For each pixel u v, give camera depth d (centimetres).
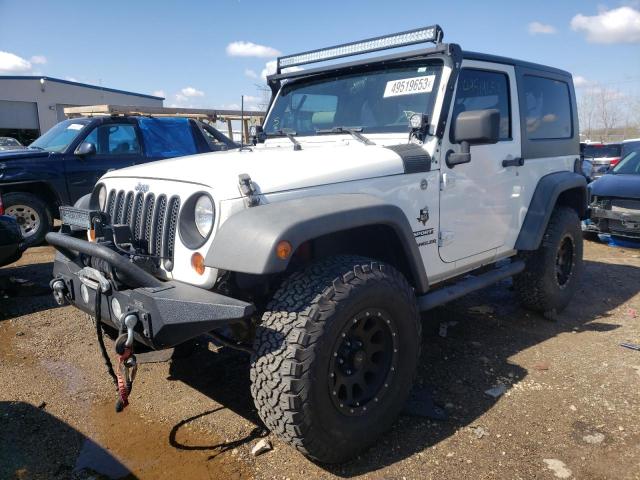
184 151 830
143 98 3622
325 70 378
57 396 316
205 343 390
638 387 323
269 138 399
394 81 340
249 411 300
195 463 252
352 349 249
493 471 245
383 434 273
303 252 278
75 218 278
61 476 243
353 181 271
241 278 249
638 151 868
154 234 264
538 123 425
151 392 322
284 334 227
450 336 411
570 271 471
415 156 302
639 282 577
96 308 250
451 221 331
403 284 266
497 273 379
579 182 452
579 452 259
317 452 236
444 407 302
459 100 335
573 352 379
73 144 755
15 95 3152
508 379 337
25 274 589
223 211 234
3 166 700
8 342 399
